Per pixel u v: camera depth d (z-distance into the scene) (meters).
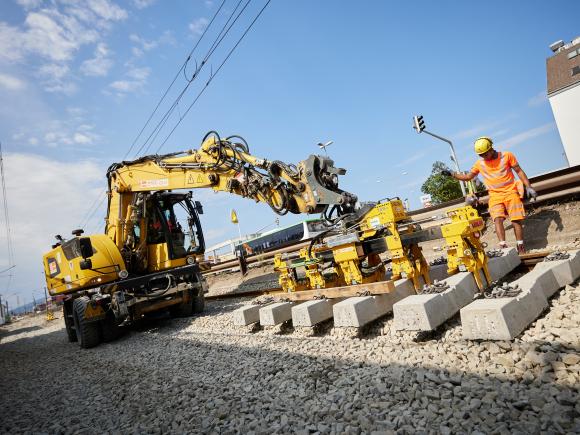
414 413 2.22
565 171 5.99
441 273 4.89
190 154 7.64
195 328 7.38
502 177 5.19
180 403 3.35
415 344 3.25
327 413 2.49
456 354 2.79
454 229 3.90
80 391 4.61
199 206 9.79
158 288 8.59
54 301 9.78
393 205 4.41
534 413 1.96
